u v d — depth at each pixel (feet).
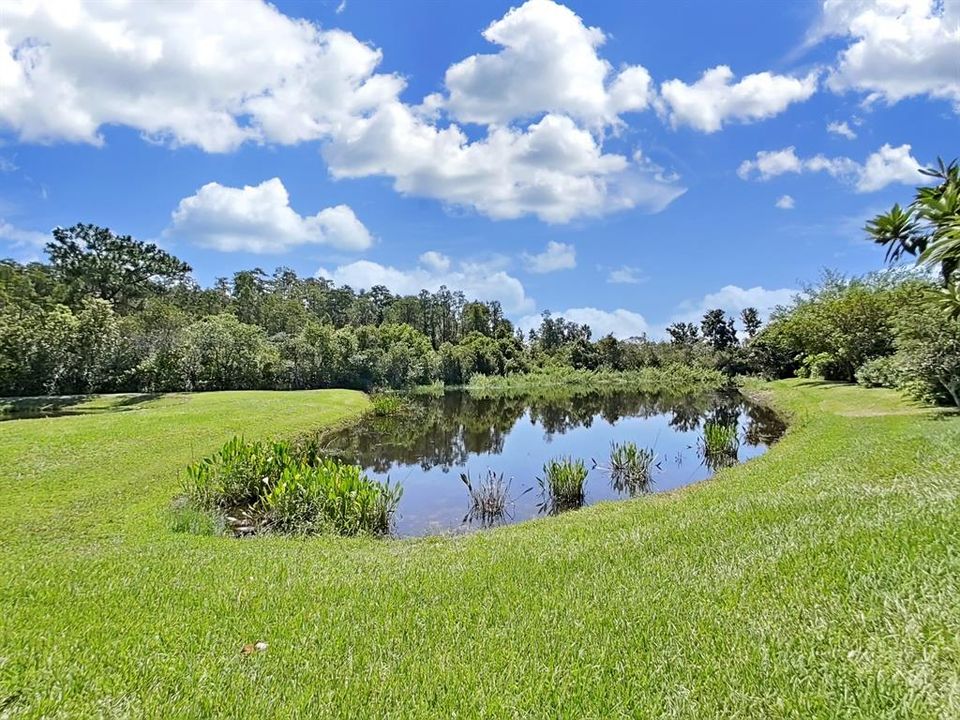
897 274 97.71
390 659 11.16
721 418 80.43
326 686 10.21
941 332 44.55
